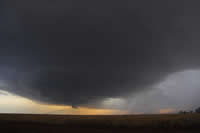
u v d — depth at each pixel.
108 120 22.67
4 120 23.92
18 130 17.73
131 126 19.00
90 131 17.45
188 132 16.08
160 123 19.03
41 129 18.34
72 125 20.45
